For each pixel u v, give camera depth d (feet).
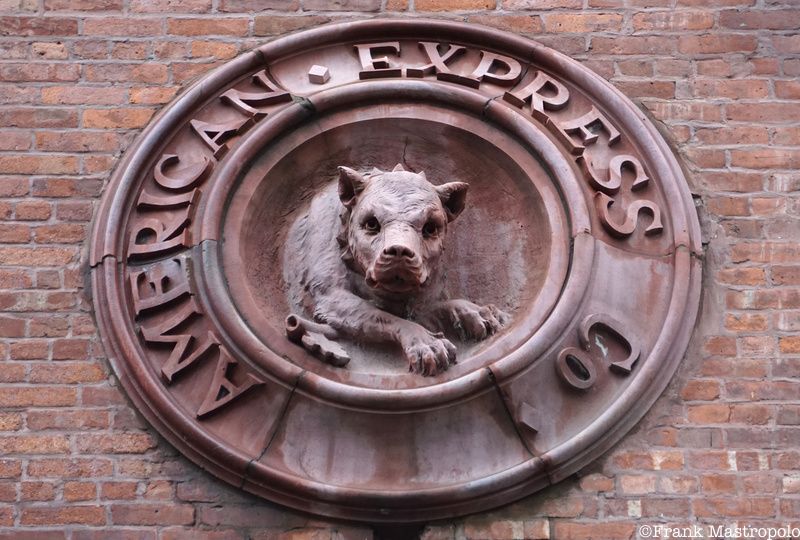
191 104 16.31
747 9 16.93
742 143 16.38
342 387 14.73
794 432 14.98
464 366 14.93
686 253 15.62
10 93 16.44
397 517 14.44
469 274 16.02
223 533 14.44
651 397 15.03
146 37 16.79
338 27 16.80
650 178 16.10
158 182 15.92
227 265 15.51
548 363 15.02
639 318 15.37
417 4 17.03
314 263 15.69
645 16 16.92
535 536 14.43
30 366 15.16
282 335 15.20
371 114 16.39
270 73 16.67
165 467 14.73
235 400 14.84
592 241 15.60
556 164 15.98
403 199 14.90
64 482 14.65
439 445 14.69
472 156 16.46
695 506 14.62
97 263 15.56
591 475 14.71
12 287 15.52
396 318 15.17
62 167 16.14
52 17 16.83
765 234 15.94
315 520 14.52
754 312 15.56
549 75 16.71
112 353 15.20
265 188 16.11
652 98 16.60
